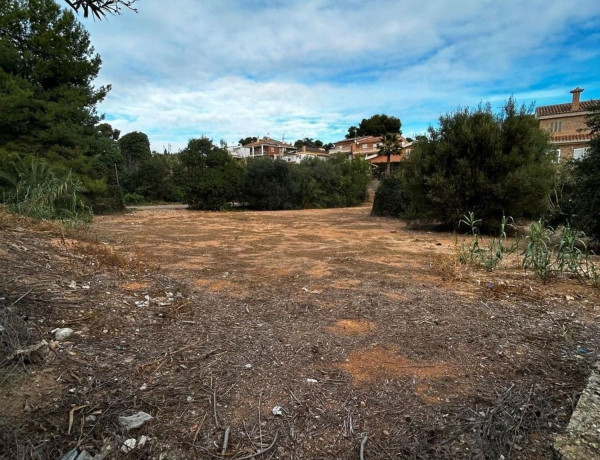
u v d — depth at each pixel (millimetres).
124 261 4117
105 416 1503
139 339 2248
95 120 13602
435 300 3145
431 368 1991
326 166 24516
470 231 9039
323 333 2434
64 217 7371
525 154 8555
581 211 6699
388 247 6312
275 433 1463
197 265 4469
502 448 1389
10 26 10945
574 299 3221
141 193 25828
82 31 12414
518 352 2191
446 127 9258
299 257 5168
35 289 2664
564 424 1523
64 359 1887
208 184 18672
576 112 26609
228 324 2557
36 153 10883
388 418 1567
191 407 1604
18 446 1303
